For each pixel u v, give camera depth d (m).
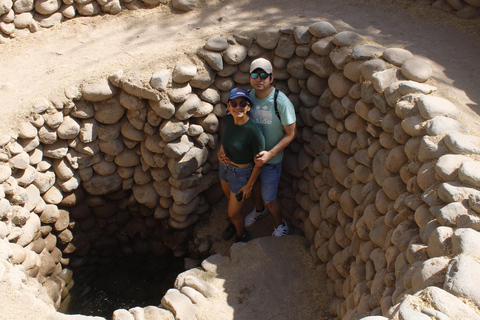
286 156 4.75
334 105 4.14
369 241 3.50
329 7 4.96
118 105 4.44
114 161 4.79
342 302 3.68
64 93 4.28
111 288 5.51
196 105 4.44
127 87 4.28
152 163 4.71
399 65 3.75
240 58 4.41
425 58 4.10
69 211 4.93
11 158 4.10
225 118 3.96
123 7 5.25
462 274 2.21
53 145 4.44
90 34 4.98
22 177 4.25
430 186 2.89
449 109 3.22
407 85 3.47
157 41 4.71
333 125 4.20
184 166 4.62
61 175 4.58
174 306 3.67
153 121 4.45
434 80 3.79
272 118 4.03
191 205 4.93
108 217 5.19
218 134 4.79
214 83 4.55
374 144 3.68
